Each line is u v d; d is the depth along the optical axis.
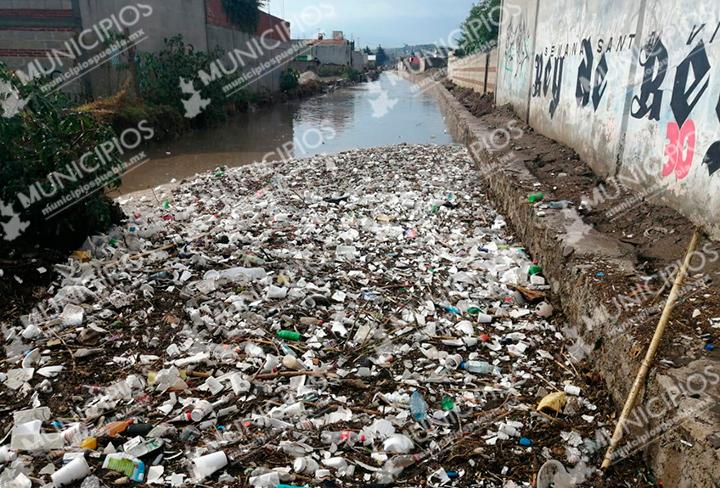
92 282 4.77
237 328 4.09
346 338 4.04
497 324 4.36
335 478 2.71
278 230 6.47
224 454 2.77
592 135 7.17
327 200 7.90
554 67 9.34
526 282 5.02
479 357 3.87
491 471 2.79
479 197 8.38
